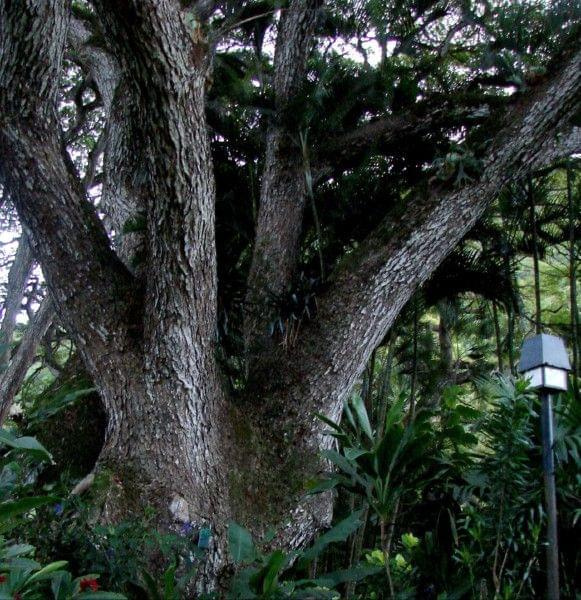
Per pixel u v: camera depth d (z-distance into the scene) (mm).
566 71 4172
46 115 3904
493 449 2582
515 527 2396
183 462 3906
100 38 6500
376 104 5895
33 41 3564
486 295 6062
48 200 4008
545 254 6738
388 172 6480
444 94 5957
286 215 5332
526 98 4281
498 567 2469
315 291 4469
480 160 4219
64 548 2629
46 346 9492
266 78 6445
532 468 2523
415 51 6707
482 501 2719
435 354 8930
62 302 4164
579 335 5895
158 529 3660
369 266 4320
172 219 3783
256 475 4113
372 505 2754
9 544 2584
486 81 6043
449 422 3068
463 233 4406
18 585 1995
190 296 3922
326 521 4219
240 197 6277
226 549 3711
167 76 3436
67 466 4848
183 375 3980
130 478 3859
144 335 4043
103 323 4109
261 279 5059
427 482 2830
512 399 2486
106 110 6316
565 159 6043
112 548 2713
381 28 6293
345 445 3146
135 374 4043
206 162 3768
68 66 8711
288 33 5578
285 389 4340
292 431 4254
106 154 6016
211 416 4078
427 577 2803
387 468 2762
